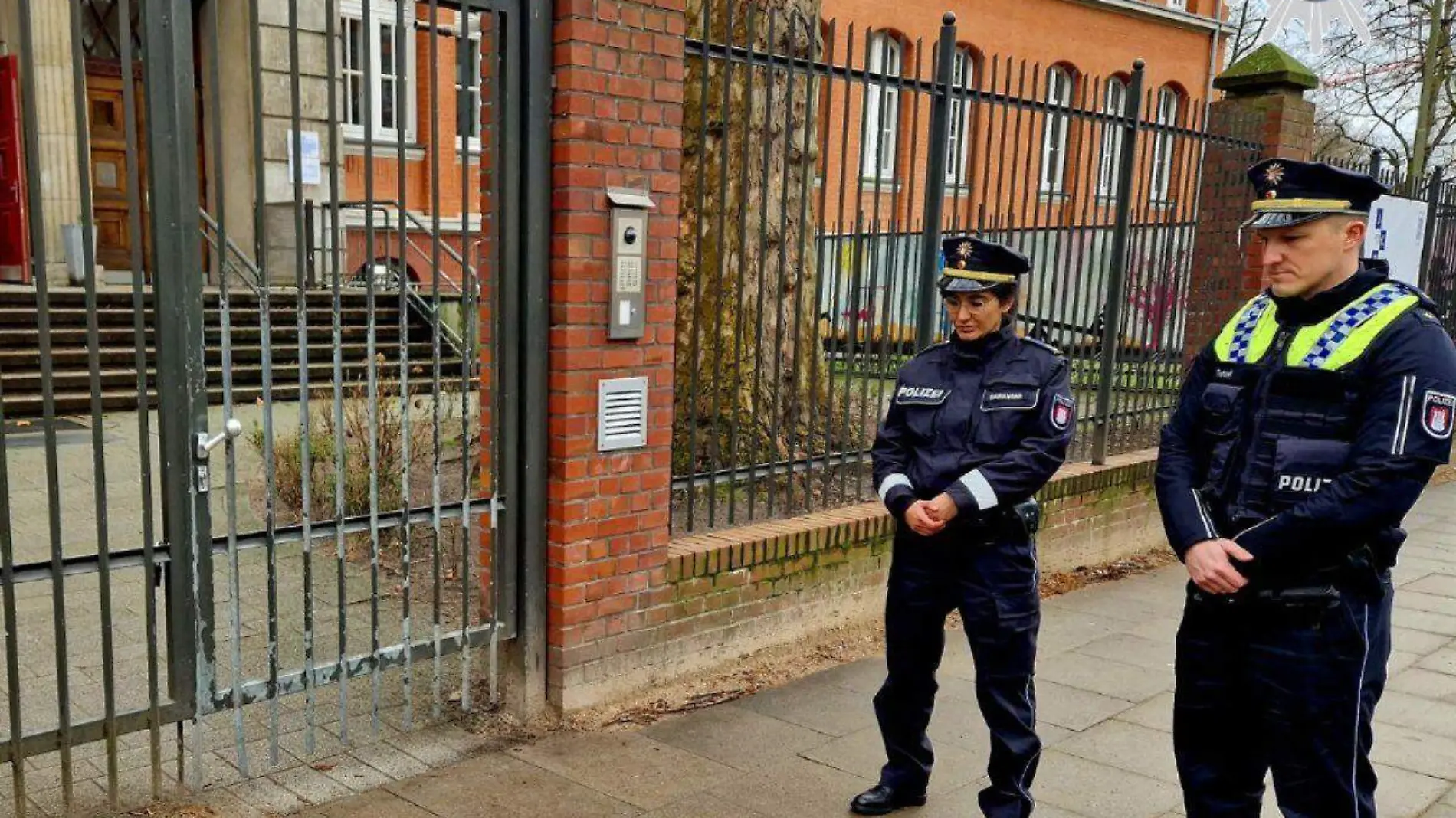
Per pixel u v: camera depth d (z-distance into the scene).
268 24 10.64
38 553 5.64
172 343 3.11
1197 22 22.42
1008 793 3.25
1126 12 21.17
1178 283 7.15
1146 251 6.84
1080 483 6.43
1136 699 4.63
